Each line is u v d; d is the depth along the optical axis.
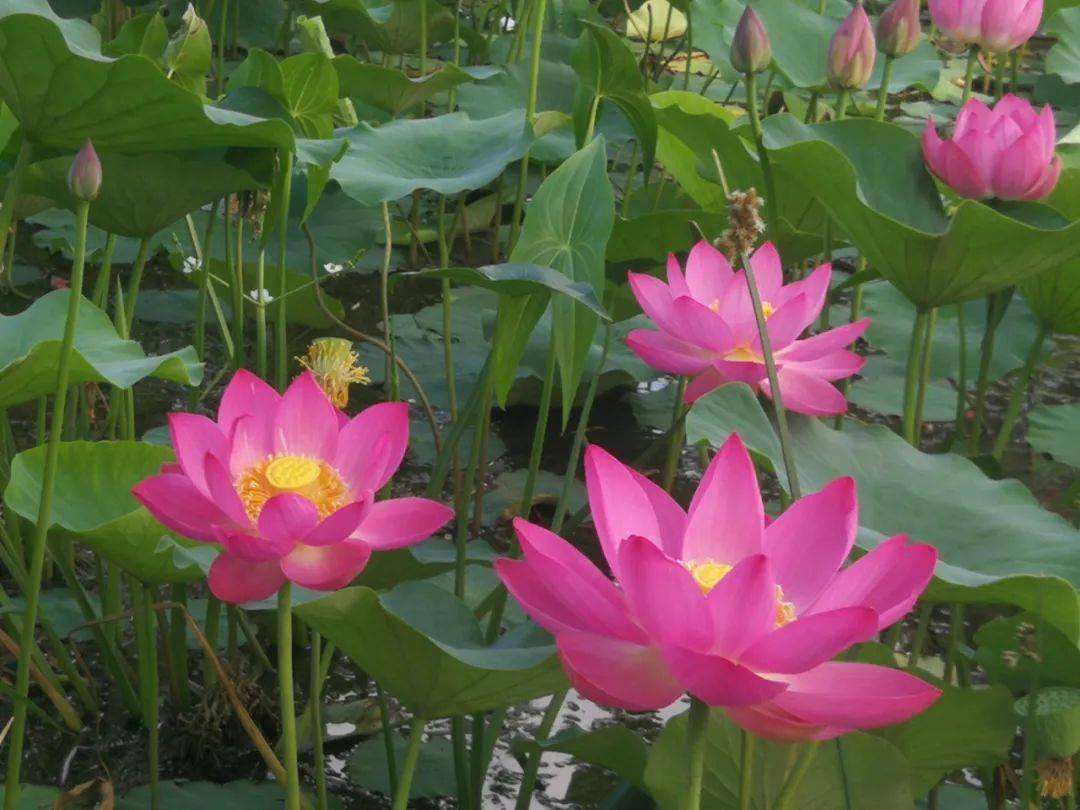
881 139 2.85
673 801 2.39
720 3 4.02
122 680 2.75
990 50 3.00
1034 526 2.52
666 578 2.06
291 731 2.26
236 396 2.29
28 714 2.76
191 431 2.24
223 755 2.73
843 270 4.53
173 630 2.76
